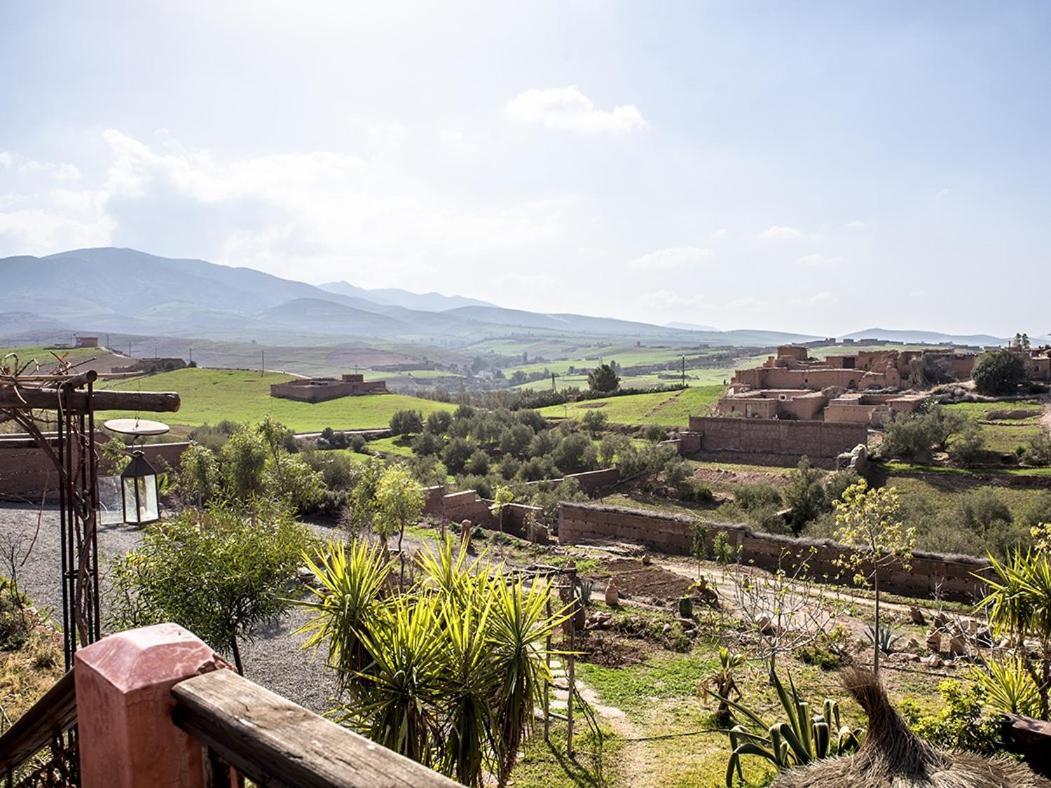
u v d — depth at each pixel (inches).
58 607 735.1
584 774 463.5
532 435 2625.5
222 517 556.7
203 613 491.8
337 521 1290.6
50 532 1013.2
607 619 764.0
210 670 79.7
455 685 291.9
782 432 2532.0
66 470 304.3
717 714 544.4
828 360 3614.7
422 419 3011.8
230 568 503.2
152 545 521.3
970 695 426.0
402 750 277.1
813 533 1514.5
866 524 649.0
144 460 306.3
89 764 83.0
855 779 246.1
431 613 301.6
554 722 543.2
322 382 3927.2
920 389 3161.9
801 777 259.3
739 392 3289.9
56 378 283.6
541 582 348.8
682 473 2191.2
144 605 522.9
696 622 760.3
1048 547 480.4
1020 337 3641.7
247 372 4416.8
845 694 581.9
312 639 324.8
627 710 569.6
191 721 74.7
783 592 664.4
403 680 284.4
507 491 1619.1
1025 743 387.9
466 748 289.4
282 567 525.3
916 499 1882.4
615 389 4264.3
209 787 78.3
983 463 2122.3
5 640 622.8
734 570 987.3
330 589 328.5
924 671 623.5
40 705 110.6
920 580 895.1
